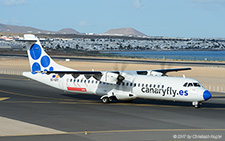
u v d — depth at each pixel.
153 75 80.12
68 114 62.38
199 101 68.50
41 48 85.56
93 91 79.56
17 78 136.88
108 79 73.75
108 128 50.19
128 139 43.47
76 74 79.81
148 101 82.31
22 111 65.31
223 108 72.00
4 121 55.16
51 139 43.28
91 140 42.91
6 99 82.56
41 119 57.12
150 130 49.03
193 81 69.38
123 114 62.94
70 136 44.97
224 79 139.75
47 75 85.62
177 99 69.75
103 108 70.25
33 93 94.69
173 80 71.31
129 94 74.94
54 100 82.12
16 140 42.66
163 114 63.28
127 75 76.56
